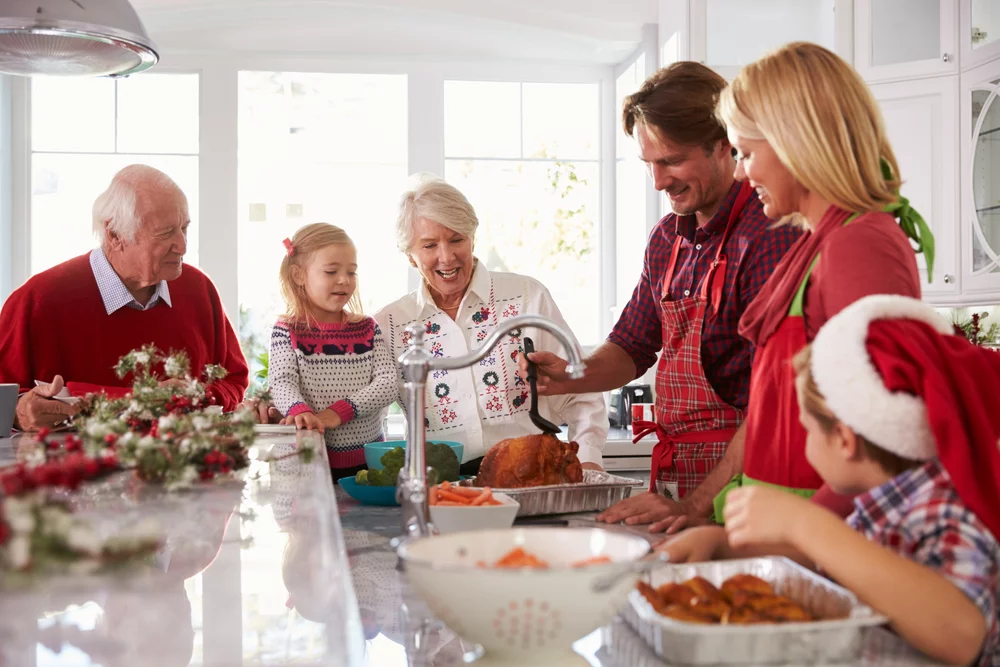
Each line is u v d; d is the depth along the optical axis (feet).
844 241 3.53
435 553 2.65
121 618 2.43
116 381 8.07
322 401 7.39
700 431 5.71
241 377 9.14
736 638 2.48
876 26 11.31
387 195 13.55
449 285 7.33
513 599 2.33
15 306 7.91
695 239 5.70
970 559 2.65
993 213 10.75
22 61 7.28
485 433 7.44
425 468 3.95
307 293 7.52
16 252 12.75
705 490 4.92
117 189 7.73
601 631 2.90
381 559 4.09
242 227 13.30
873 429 2.78
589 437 7.47
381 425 7.66
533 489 5.02
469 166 13.71
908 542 2.80
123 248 7.80
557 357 6.09
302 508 3.78
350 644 2.24
